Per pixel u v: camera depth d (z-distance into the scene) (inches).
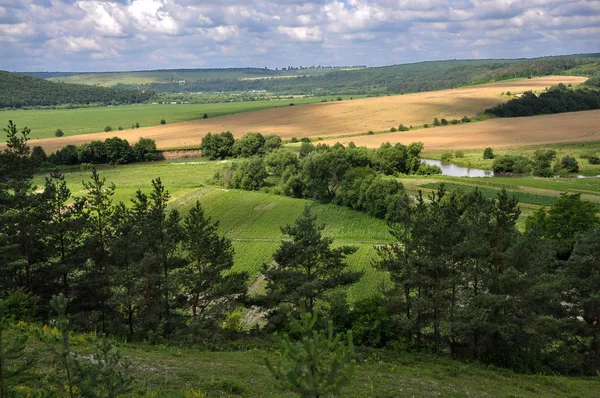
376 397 1040.2
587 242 1482.5
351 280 1609.3
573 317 1581.0
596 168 5246.1
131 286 1481.3
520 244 1480.1
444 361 1392.7
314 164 4384.8
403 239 1600.6
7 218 1437.0
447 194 4040.4
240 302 1612.9
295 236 1636.3
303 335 638.5
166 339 1387.8
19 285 1541.6
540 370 1443.2
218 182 5132.9
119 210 1696.6
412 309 1498.5
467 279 1448.1
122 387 653.3
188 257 1609.3
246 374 1102.4
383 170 5354.3
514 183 4576.8
